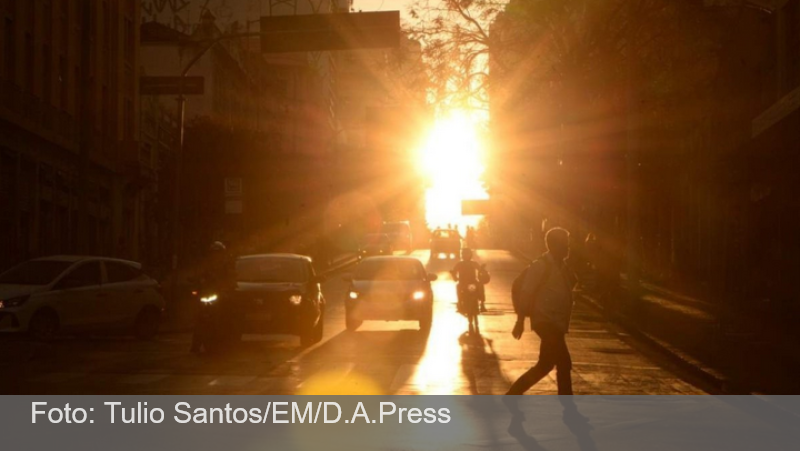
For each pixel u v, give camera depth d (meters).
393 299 25.98
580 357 20.67
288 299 21.64
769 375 16.42
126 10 52.78
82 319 23.64
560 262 12.41
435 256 84.88
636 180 34.62
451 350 21.67
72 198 43.66
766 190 32.38
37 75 39.31
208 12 71.75
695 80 38.81
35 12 38.97
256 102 85.25
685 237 48.06
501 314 33.22
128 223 54.16
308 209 61.00
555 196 42.19
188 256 48.72
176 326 28.30
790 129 24.56
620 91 38.81
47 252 40.72
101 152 46.25
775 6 31.80
